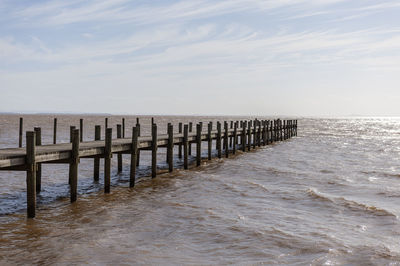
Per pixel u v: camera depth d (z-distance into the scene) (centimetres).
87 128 6119
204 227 937
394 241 845
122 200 1220
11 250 768
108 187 1293
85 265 700
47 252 760
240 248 798
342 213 1080
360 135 5541
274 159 2388
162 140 1673
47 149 1165
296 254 764
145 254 758
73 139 1121
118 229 916
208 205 1162
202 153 2705
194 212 1077
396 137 5100
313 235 879
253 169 1916
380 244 823
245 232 899
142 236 869
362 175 1766
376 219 1020
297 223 977
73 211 1075
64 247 789
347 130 7325
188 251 779
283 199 1255
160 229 921
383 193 1354
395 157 2577
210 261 728
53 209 1094
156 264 711
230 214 1058
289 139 4359
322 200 1226
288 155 2636
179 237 866
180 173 1761
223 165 2044
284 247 803
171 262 721
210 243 827
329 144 3700
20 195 1277
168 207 1132
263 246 808
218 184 1502
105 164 1283
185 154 1859
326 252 771
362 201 1229
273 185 1505
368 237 870
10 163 916
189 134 2144
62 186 1442
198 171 1836
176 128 6531
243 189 1410
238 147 3186
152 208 1120
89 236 860
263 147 3253
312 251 778
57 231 893
